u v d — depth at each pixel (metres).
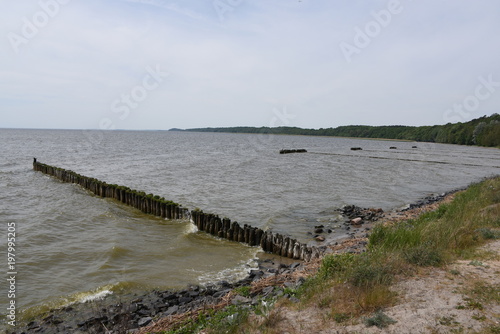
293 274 9.79
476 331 5.05
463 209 13.28
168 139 140.50
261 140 157.50
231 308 7.03
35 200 22.08
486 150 96.75
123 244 13.70
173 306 8.73
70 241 14.06
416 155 73.44
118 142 105.31
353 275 7.14
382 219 18.47
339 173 40.47
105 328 7.62
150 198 19.48
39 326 7.98
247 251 13.76
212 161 51.75
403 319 5.59
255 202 23.00
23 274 10.79
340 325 5.65
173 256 12.88
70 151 66.31
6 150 65.56
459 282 6.90
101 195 23.73
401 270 7.64
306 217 19.34
